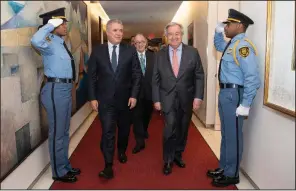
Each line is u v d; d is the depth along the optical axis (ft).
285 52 5.95
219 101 7.92
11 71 6.86
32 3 8.28
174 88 8.56
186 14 21.88
